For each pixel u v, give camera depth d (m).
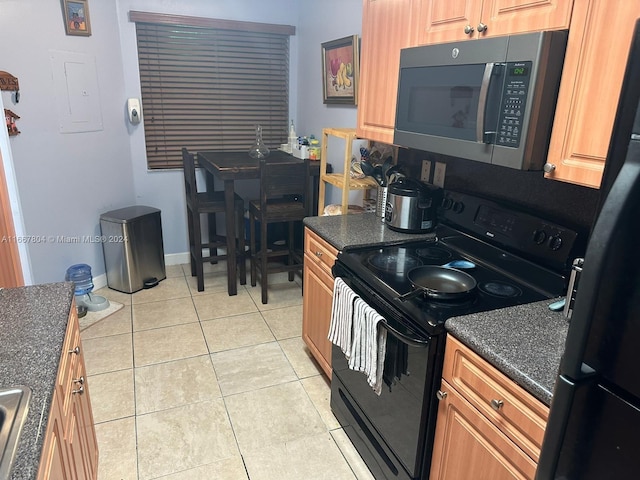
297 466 1.86
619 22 1.06
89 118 3.20
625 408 0.66
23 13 2.65
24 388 1.00
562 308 1.35
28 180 2.80
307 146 3.48
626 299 0.63
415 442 1.45
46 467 0.90
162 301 3.32
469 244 1.86
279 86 4.00
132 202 3.74
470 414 1.25
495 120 1.37
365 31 2.17
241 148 4.04
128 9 3.37
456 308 1.40
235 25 3.65
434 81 1.63
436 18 1.66
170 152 3.82
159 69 3.59
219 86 3.81
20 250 2.03
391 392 1.57
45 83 2.84
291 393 2.32
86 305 3.13
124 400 2.23
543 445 0.80
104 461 1.85
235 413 2.16
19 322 1.29
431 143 1.69
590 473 0.73
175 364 2.54
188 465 1.84
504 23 1.37
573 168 1.22
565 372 0.74
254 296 3.44
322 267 2.19
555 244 1.50
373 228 2.20
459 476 1.34
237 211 3.85
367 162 2.52
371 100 2.18
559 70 1.23
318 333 2.35
